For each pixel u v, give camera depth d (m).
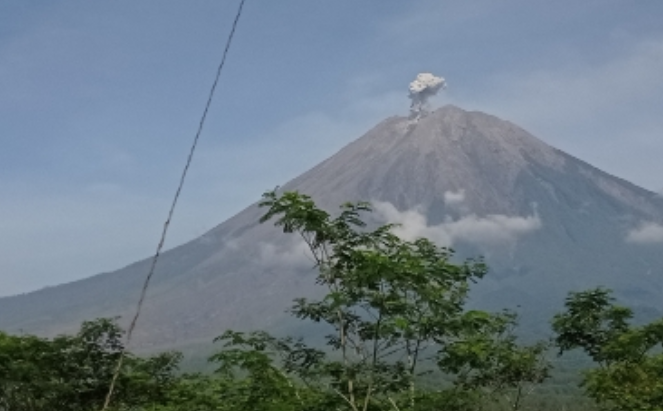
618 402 14.50
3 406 15.27
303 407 12.36
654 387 14.30
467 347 13.43
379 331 12.09
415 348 12.84
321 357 13.31
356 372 12.36
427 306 12.59
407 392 13.13
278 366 13.24
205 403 15.37
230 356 12.56
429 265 12.64
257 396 12.72
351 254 12.15
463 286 14.14
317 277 12.85
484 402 14.70
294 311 13.30
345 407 12.36
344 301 11.58
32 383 15.05
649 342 14.98
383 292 12.01
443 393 13.25
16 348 15.45
